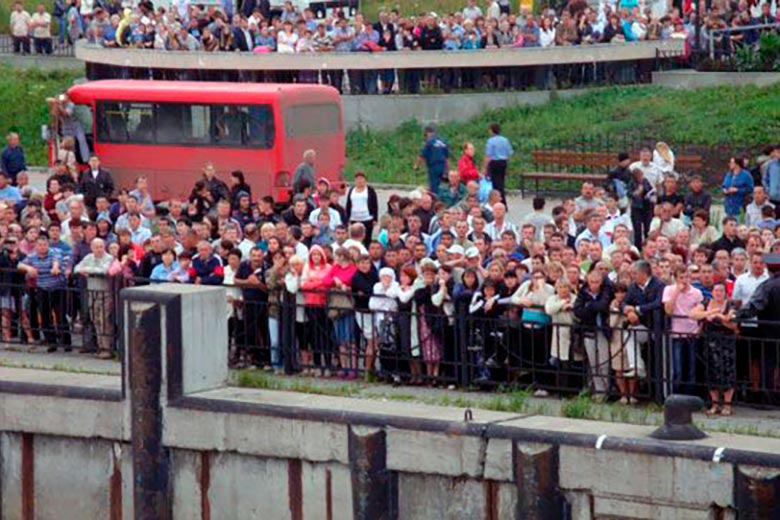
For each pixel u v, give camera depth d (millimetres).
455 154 150625
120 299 82188
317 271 89188
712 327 80438
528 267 86125
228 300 90562
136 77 166375
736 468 68125
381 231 102125
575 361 83375
